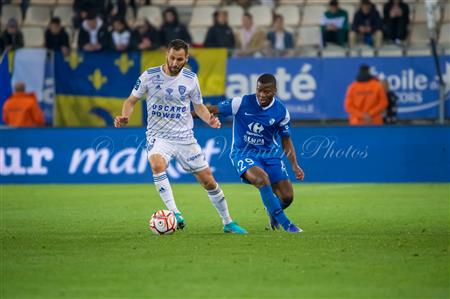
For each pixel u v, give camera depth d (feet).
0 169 226.38
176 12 257.14
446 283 85.76
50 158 224.94
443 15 264.31
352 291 82.02
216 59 235.61
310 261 98.43
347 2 274.16
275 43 251.39
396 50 239.71
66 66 233.55
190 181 225.15
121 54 233.55
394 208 164.35
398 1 252.21
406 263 97.14
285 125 126.93
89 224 138.92
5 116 232.12
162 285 85.10
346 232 126.11
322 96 236.22
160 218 121.70
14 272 92.63
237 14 276.62
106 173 224.12
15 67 233.35
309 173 220.64
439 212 156.97
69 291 82.74
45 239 119.34
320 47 250.57
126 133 223.51
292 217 149.48
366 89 229.86
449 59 234.58
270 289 82.99
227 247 109.09
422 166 220.43
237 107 126.21
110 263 97.66
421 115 235.81
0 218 148.97
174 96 122.52
